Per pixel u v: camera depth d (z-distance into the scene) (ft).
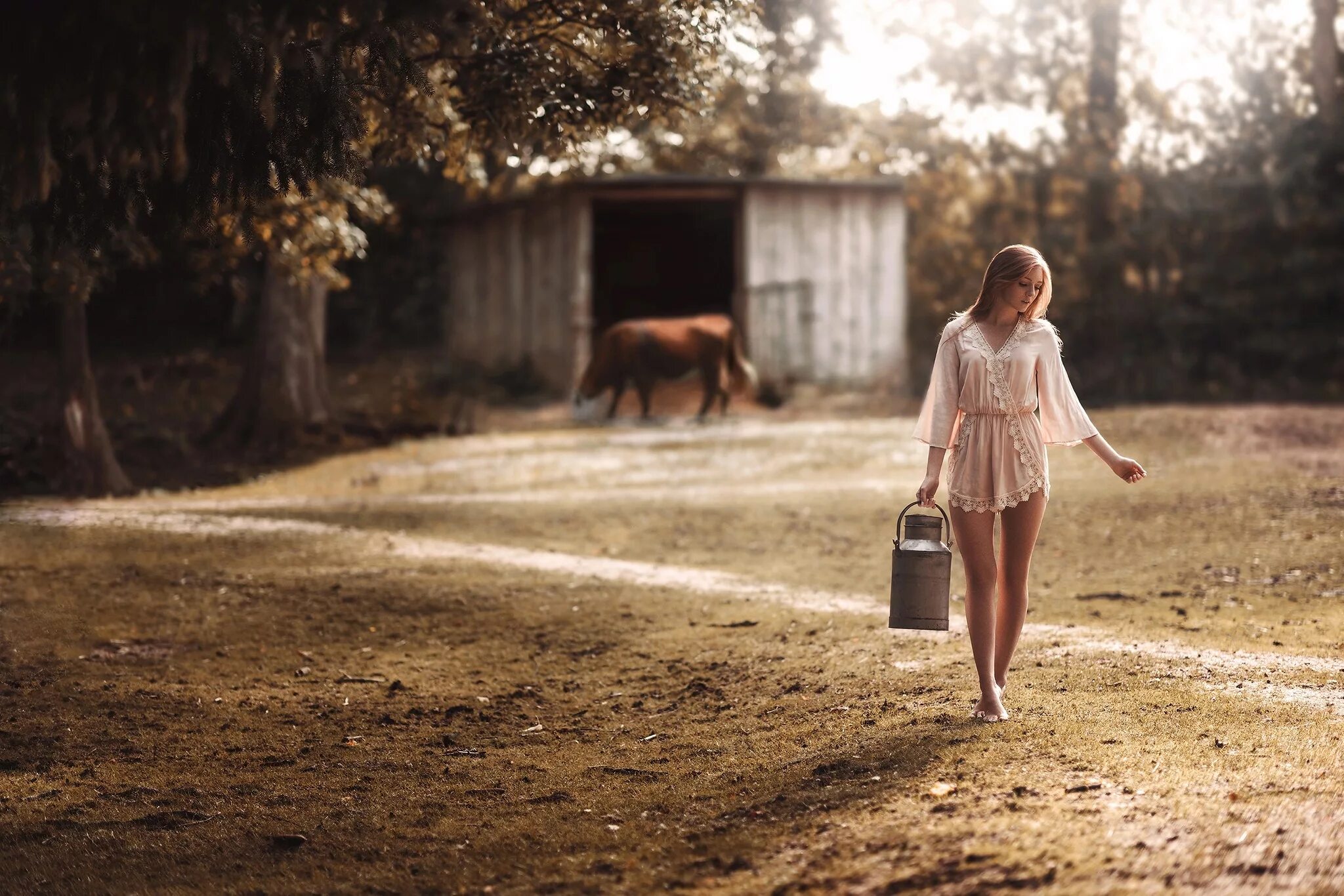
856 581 33.50
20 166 16.74
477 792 18.39
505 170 85.87
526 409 80.43
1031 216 89.61
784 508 45.60
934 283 88.48
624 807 16.83
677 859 14.46
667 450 63.72
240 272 92.94
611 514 45.24
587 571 35.32
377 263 102.73
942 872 12.64
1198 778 14.65
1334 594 28.04
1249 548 34.40
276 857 16.29
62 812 18.69
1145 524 39.09
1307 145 84.84
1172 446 57.52
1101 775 14.99
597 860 14.87
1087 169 88.38
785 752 18.35
